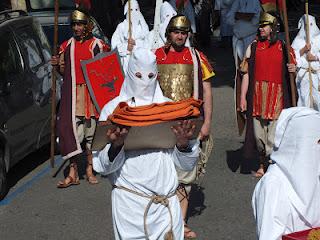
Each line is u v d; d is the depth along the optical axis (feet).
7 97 32.58
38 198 31.73
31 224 28.66
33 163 37.73
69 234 27.45
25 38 36.37
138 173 18.06
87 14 32.17
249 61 31.89
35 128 35.12
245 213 29.19
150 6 99.81
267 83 31.55
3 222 28.99
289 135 15.66
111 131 17.25
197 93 25.81
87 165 33.55
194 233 26.81
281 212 15.67
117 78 31.76
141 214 18.11
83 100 32.04
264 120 32.04
